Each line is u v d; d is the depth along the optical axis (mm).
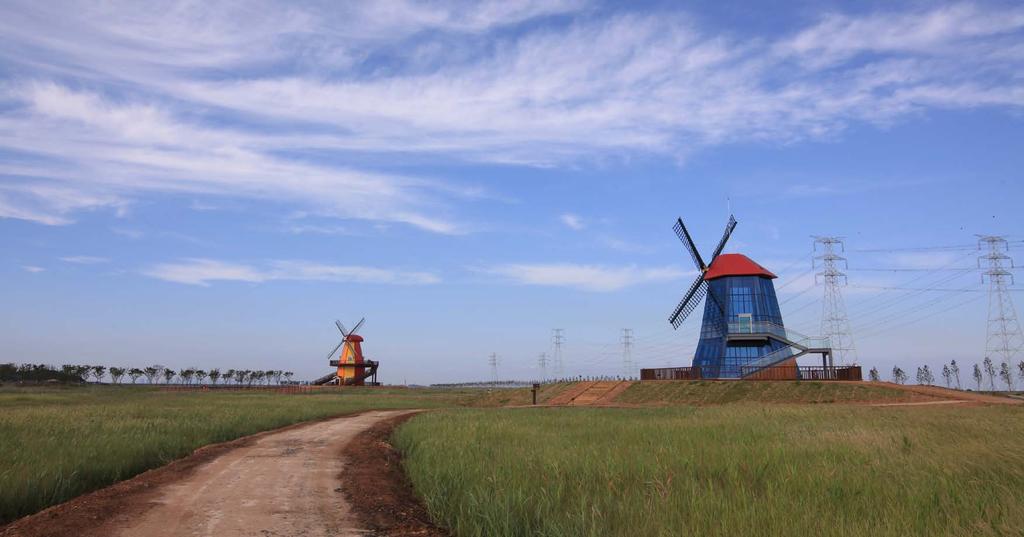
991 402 51500
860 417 30953
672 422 30688
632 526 10469
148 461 20469
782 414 34156
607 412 43188
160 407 47406
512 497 11984
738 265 81188
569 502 12438
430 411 50750
